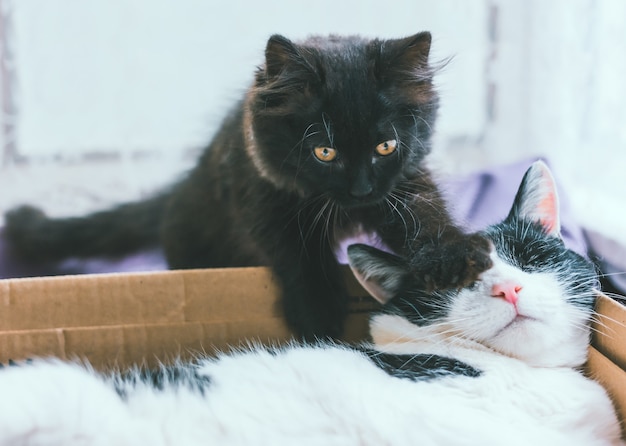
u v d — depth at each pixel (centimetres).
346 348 44
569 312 42
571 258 43
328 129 45
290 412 40
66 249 62
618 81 60
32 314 44
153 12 62
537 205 44
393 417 40
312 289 48
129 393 41
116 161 65
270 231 49
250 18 63
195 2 62
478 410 40
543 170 44
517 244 43
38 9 61
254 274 47
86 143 65
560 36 63
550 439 39
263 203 49
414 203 48
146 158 65
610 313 42
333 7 63
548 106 64
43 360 42
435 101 49
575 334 43
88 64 63
